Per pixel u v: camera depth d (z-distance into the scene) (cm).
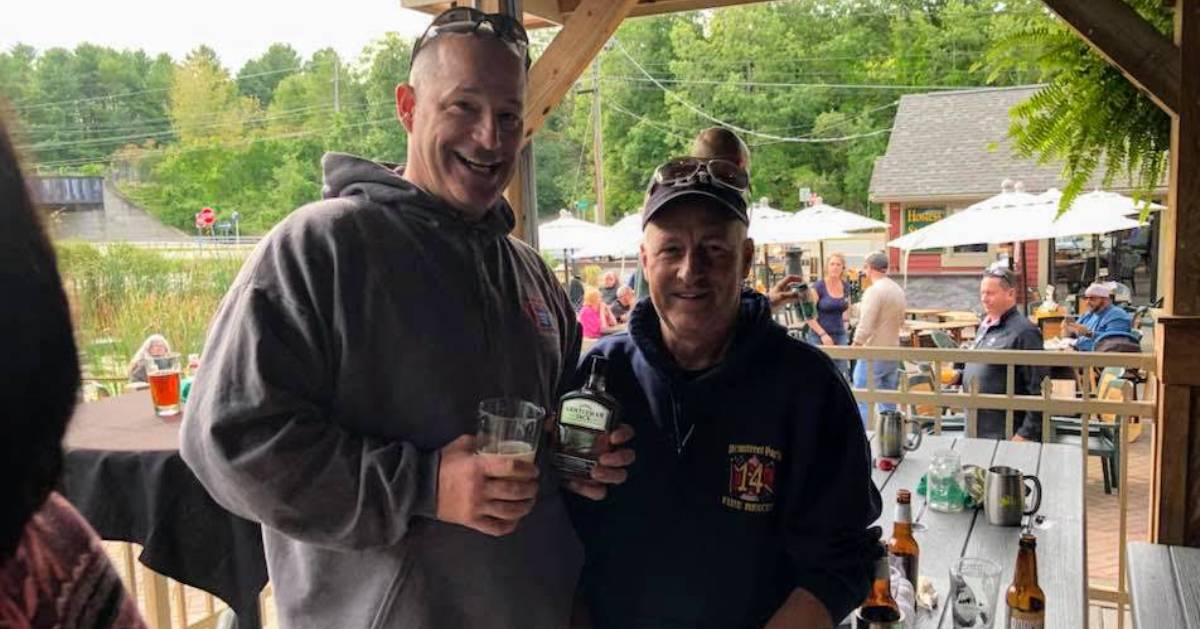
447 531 138
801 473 148
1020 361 410
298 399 127
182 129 1961
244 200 2031
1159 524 315
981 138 1792
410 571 135
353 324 133
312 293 130
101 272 472
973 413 428
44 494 60
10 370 55
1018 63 330
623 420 156
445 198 148
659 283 148
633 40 3350
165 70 1927
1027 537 199
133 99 1783
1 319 54
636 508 154
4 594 64
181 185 1880
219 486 127
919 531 260
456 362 142
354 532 126
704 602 149
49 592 68
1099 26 290
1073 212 937
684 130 3105
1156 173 321
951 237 989
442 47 143
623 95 3231
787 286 309
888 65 2902
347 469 126
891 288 652
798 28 3028
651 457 154
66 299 60
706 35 3278
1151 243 1620
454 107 143
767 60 3003
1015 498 262
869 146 2833
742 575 149
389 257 138
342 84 2714
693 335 151
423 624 135
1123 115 315
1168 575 250
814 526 148
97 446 230
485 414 128
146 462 225
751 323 152
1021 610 193
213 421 123
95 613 73
